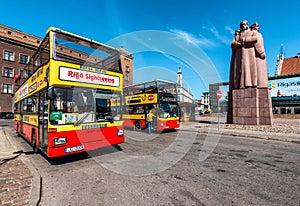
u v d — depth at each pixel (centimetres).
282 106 3453
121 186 372
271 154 644
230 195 329
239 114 1436
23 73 959
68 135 496
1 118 3147
